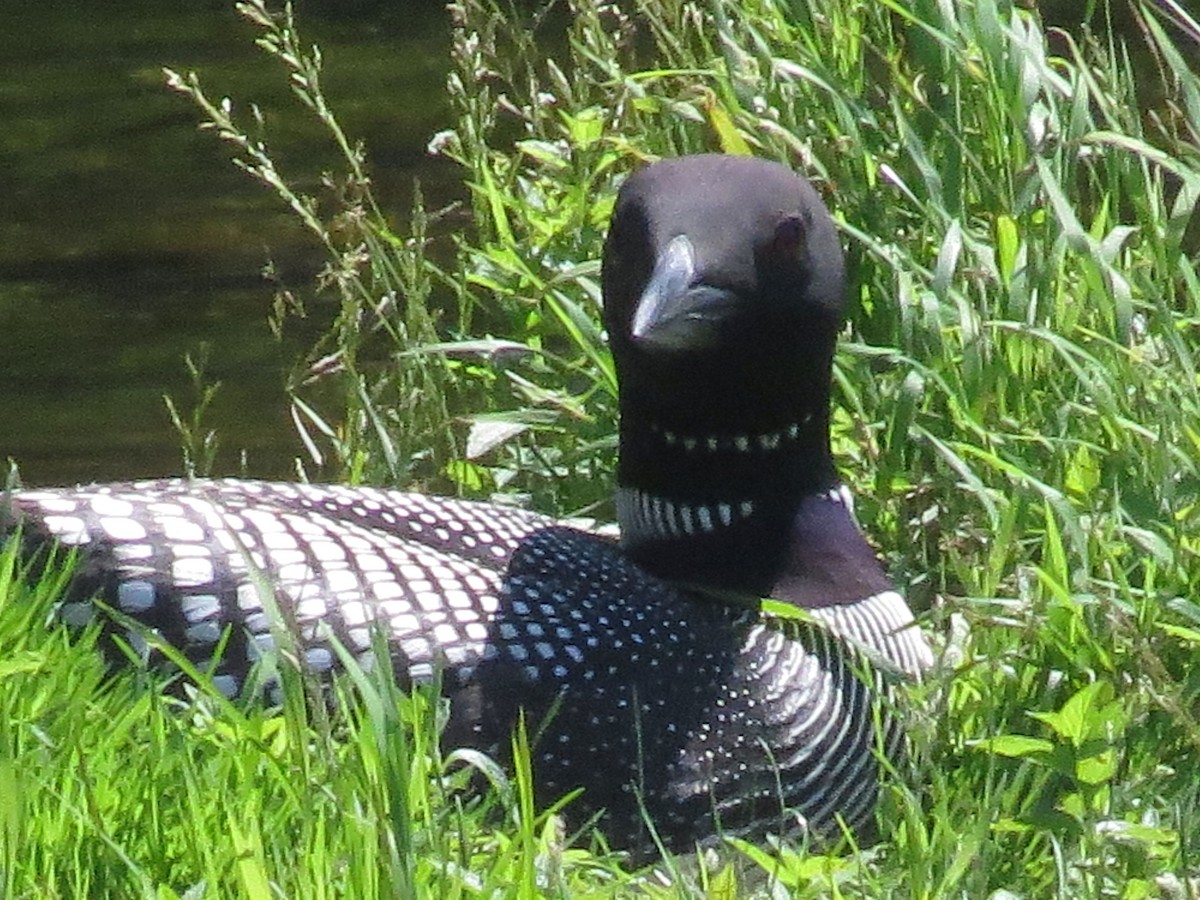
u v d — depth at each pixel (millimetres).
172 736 6812
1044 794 7707
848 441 9508
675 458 8211
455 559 7875
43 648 7105
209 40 19031
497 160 10711
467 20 10523
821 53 10375
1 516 7480
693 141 10500
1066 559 8383
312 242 14984
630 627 7832
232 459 12258
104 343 13789
